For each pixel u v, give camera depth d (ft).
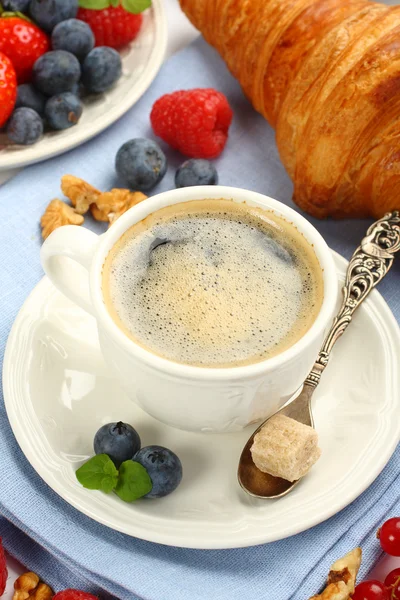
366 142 1.97
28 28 2.27
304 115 2.03
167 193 1.78
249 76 2.17
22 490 1.74
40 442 1.71
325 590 1.69
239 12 2.14
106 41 2.34
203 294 1.73
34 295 1.83
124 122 2.27
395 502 1.76
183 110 2.16
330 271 1.71
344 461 1.70
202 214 1.79
